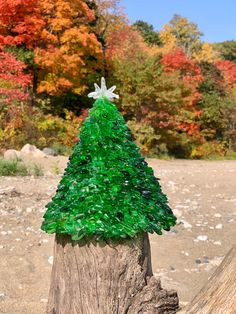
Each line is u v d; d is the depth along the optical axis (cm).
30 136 2150
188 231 831
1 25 2428
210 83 4050
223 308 292
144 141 2808
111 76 2912
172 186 1292
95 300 337
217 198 1141
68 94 2784
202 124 3694
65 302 345
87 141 351
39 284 613
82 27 2575
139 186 350
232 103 3759
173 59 3641
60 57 2466
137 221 337
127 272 340
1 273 641
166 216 362
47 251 726
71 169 352
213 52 6788
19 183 1206
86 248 337
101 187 337
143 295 343
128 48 3381
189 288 594
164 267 669
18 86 2259
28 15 2400
